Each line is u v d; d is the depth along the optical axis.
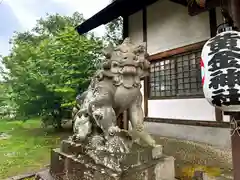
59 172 3.31
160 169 2.82
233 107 1.95
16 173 4.24
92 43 8.52
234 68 1.87
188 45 6.07
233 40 1.93
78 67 7.95
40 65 8.59
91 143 2.95
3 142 7.41
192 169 3.85
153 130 7.08
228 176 3.46
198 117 5.82
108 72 3.05
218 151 4.84
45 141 7.43
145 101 7.45
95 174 2.58
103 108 2.91
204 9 3.39
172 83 6.61
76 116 3.46
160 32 7.00
